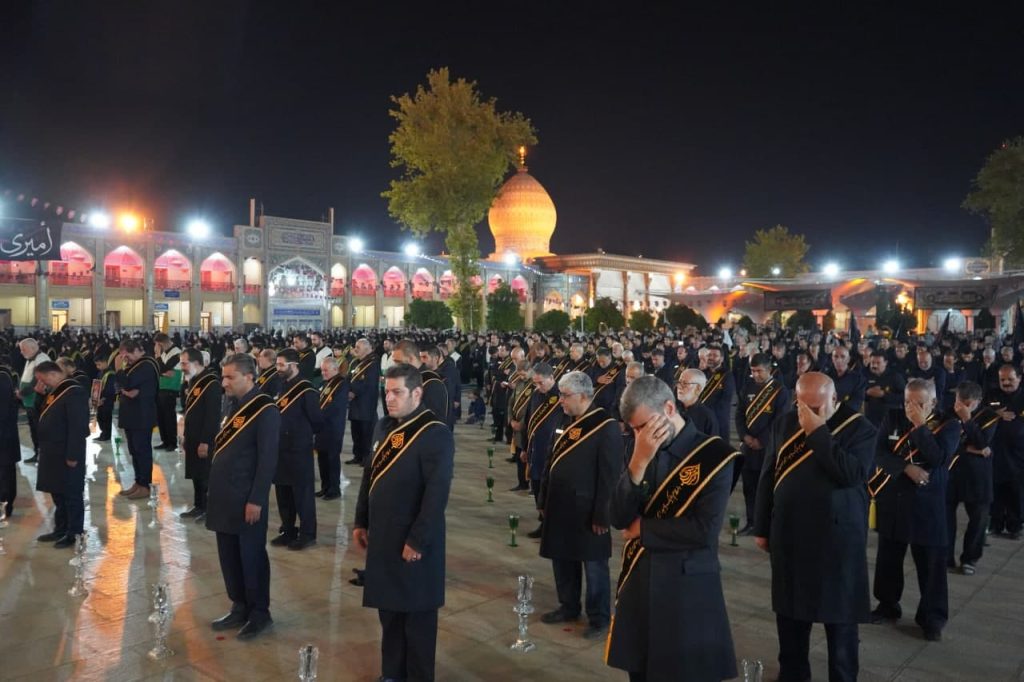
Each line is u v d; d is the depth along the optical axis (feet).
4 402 28.84
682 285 246.27
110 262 146.30
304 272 170.81
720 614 12.48
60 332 97.30
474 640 18.79
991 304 86.58
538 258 222.07
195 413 29.25
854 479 15.20
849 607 15.24
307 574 23.62
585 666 17.40
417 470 15.72
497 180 132.87
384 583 15.58
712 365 33.63
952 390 41.98
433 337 99.35
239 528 18.88
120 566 24.18
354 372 40.40
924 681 16.78
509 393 39.52
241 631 18.85
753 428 28.66
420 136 127.75
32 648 18.16
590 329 143.64
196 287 154.71
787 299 95.35
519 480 35.14
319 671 16.97
